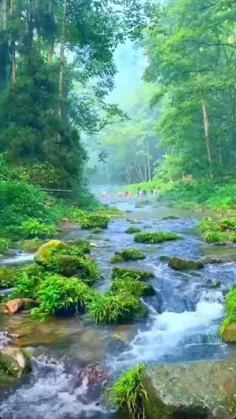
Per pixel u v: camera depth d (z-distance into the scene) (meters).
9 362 5.29
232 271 9.07
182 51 33.47
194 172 37.09
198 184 32.22
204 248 11.98
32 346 5.86
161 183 51.66
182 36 31.91
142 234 13.34
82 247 11.33
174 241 13.20
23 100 23.80
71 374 5.25
